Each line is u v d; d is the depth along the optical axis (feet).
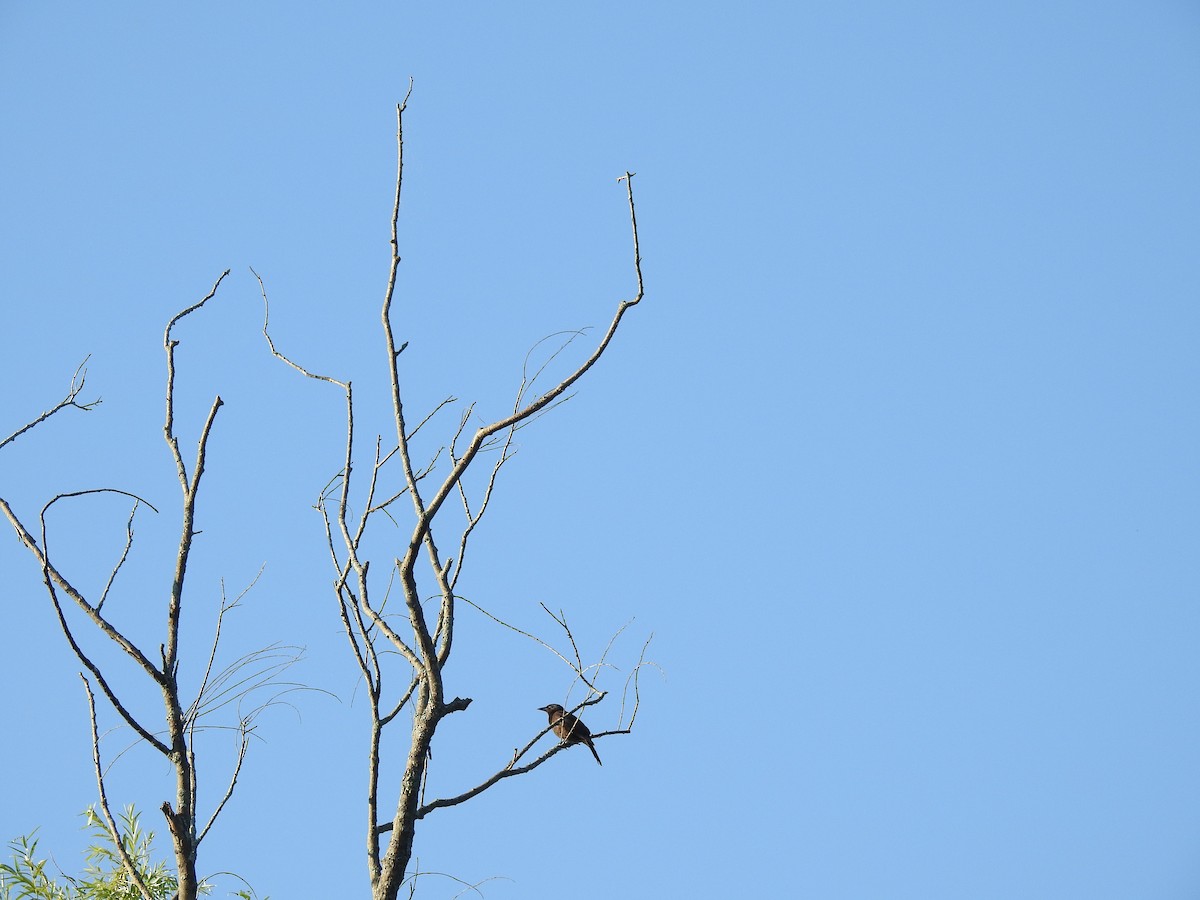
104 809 49.85
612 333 51.88
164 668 49.96
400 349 53.01
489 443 52.16
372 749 51.37
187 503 51.75
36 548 49.98
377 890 49.78
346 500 53.26
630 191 51.67
